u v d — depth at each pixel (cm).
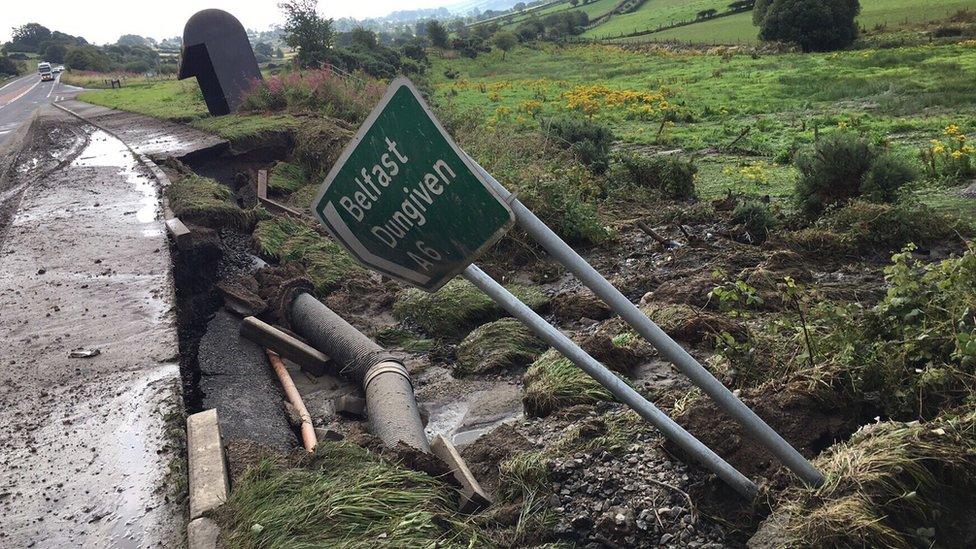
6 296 791
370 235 265
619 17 9494
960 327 451
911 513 333
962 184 1190
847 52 3862
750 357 534
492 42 6488
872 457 349
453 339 810
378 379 646
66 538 415
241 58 2144
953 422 364
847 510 328
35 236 998
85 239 970
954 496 341
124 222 1038
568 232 1038
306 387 726
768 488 371
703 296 750
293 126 1675
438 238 260
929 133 1691
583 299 799
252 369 723
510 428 539
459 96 3525
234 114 2048
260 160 1617
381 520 382
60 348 660
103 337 677
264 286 919
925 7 5200
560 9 12069
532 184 1118
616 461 449
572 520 409
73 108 3192
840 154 1028
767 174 1422
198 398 655
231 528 390
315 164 1558
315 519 380
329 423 646
